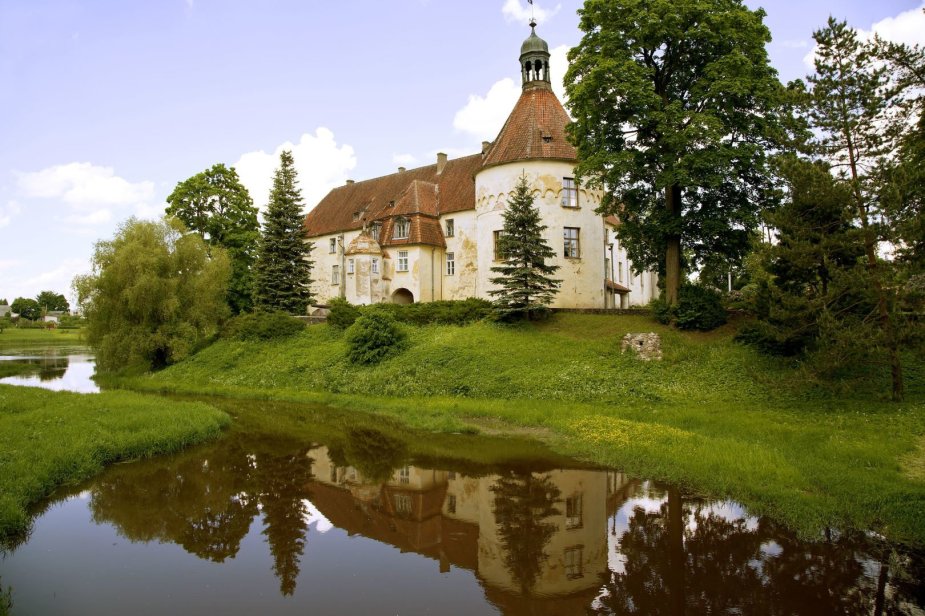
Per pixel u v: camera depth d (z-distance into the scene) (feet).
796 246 53.52
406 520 35.99
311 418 67.77
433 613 24.45
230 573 28.71
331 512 37.65
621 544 30.50
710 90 69.72
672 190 79.87
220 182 142.51
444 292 126.41
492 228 104.88
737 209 75.41
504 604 25.09
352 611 24.75
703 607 23.85
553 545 31.19
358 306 110.22
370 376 82.79
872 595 24.30
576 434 52.19
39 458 43.01
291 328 110.32
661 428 49.70
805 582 25.58
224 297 127.54
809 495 34.19
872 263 51.80
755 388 60.18
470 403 66.64
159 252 104.17
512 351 79.36
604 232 106.42
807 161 54.49
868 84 50.85
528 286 88.28
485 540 32.35
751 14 74.43
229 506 38.70
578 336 82.02
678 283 80.79
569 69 81.25
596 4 77.15
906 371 58.90
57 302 510.58
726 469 39.04
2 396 68.23
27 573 28.81
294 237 125.39
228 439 57.57
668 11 71.92
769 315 60.44
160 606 25.32
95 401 67.77
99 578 28.22
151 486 42.91
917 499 31.76
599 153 75.41
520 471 44.04
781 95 56.54
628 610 23.89
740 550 29.09
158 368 111.04
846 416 49.83
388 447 53.06
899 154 52.01
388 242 126.00
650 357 71.61
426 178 143.02
